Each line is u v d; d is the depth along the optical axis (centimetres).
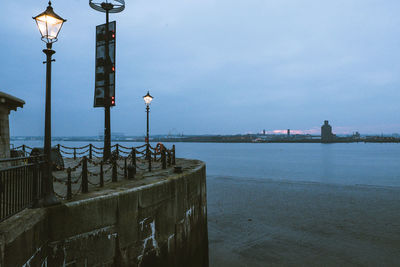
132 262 703
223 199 2692
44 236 539
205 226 1302
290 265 1276
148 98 1983
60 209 570
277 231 1739
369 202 2533
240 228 1805
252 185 3538
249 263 1305
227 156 11200
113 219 662
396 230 1723
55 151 1310
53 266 559
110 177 1048
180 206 948
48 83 600
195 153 13850
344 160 8731
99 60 1644
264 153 13988
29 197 559
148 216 767
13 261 429
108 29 1622
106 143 1609
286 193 2992
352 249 1437
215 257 1373
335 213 2147
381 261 1295
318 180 4044
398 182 3838
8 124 1191
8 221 455
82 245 601
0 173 445
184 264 959
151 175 1039
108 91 1616
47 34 592
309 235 1658
